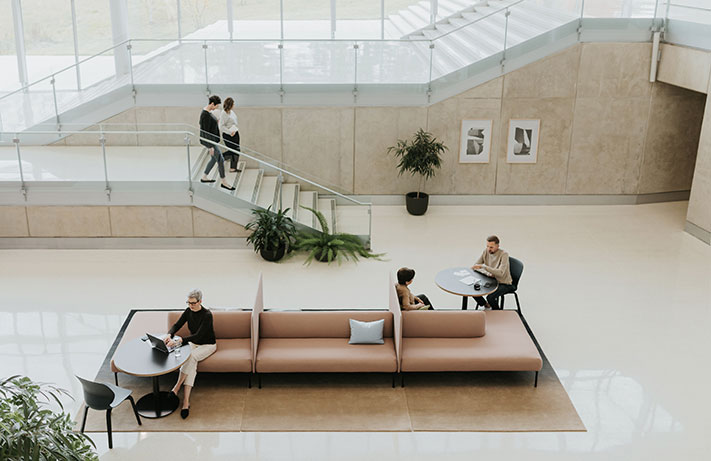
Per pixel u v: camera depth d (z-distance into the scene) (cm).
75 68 1428
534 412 818
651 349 960
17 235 1285
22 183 1253
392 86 1471
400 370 858
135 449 745
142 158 1250
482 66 1463
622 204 1581
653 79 1475
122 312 1048
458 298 1102
